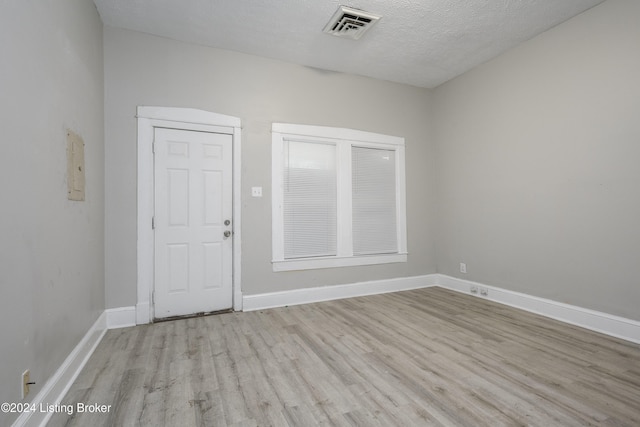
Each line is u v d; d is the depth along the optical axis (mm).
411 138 4344
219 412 1597
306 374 1975
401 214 4230
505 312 3191
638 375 1923
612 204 2557
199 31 3006
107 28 2895
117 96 2912
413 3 2629
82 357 2092
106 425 1499
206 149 3223
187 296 3111
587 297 2725
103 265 2758
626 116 2469
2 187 1247
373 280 4023
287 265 3535
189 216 3141
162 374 1981
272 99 3521
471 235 3898
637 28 2404
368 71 3900
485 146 3688
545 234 3059
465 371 1994
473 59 3609
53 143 1729
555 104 2963
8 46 1306
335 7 2674
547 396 1710
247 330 2744
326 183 3816
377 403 1662
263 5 2643
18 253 1354
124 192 2912
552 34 2988
